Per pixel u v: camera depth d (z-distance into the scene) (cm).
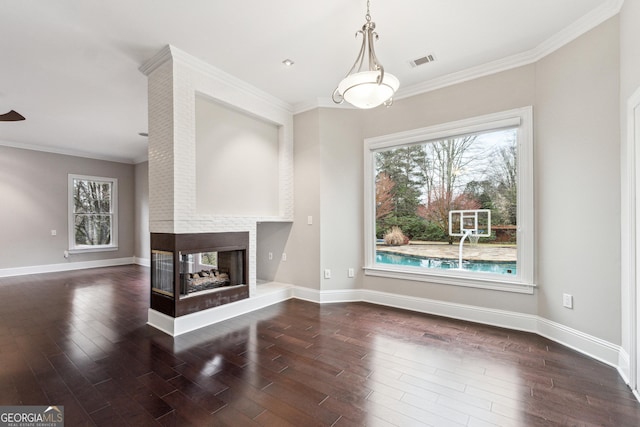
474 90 335
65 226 675
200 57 313
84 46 287
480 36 277
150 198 330
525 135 304
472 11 244
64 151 668
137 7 237
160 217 317
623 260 227
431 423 170
